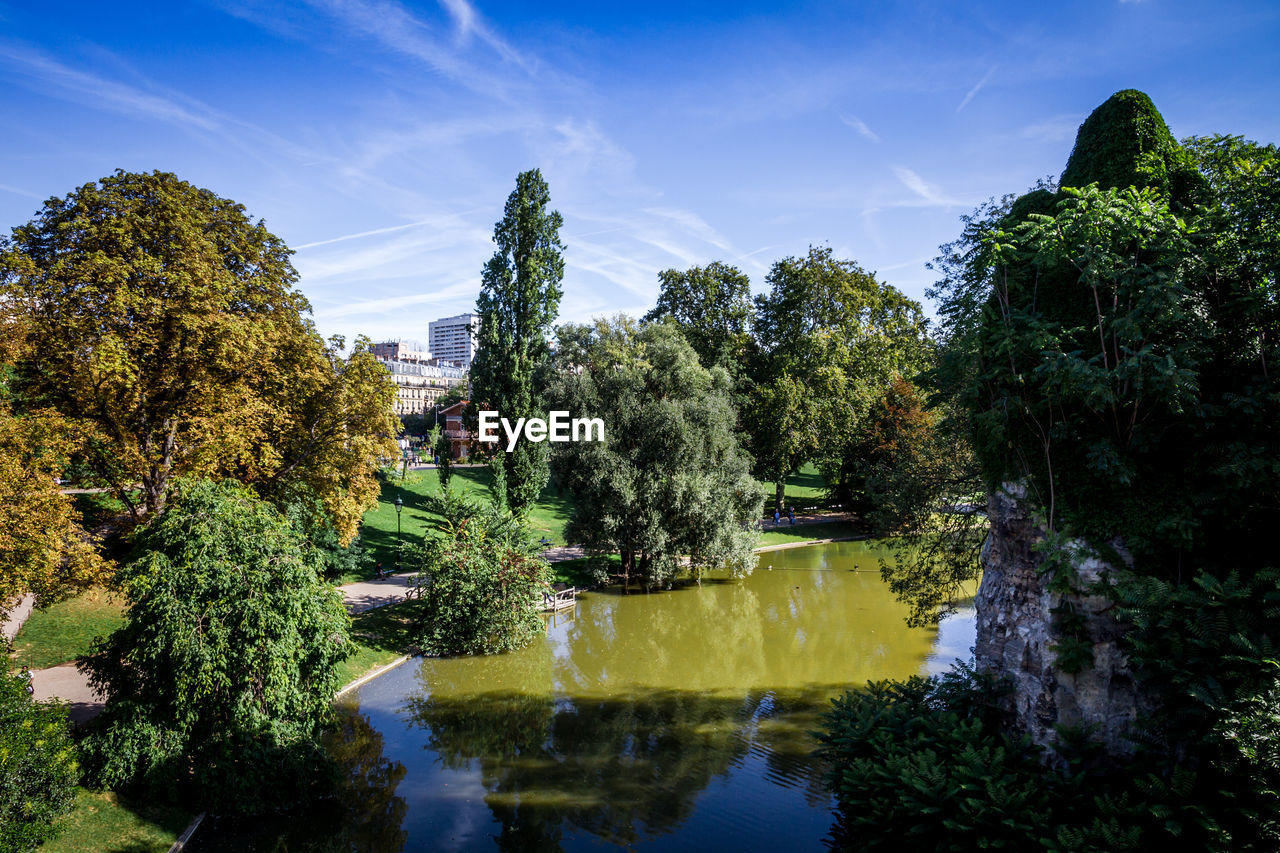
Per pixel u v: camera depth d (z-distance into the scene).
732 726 21.12
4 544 14.86
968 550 23.20
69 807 12.34
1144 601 11.60
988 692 14.77
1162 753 11.74
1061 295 14.23
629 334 44.53
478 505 30.67
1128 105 15.09
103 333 19.45
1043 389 13.05
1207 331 12.51
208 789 14.70
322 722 16.89
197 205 25.02
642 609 33.91
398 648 27.09
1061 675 13.28
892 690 17.81
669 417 34.97
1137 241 13.15
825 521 53.88
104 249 20.97
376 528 41.75
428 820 16.09
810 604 34.78
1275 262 12.09
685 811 16.41
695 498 34.53
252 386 25.25
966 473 23.36
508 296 40.56
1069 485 13.55
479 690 24.09
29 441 16.55
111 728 14.18
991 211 17.00
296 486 25.59
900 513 25.38
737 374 53.78
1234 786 10.12
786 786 17.48
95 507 28.14
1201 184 14.49
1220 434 12.41
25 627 21.81
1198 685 10.34
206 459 20.92
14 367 19.88
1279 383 11.56
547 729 21.03
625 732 20.77
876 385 51.91
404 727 21.14
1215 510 12.12
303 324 28.03
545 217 40.50
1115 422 12.95
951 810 12.02
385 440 28.34
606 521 33.88
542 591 29.50
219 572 14.97
